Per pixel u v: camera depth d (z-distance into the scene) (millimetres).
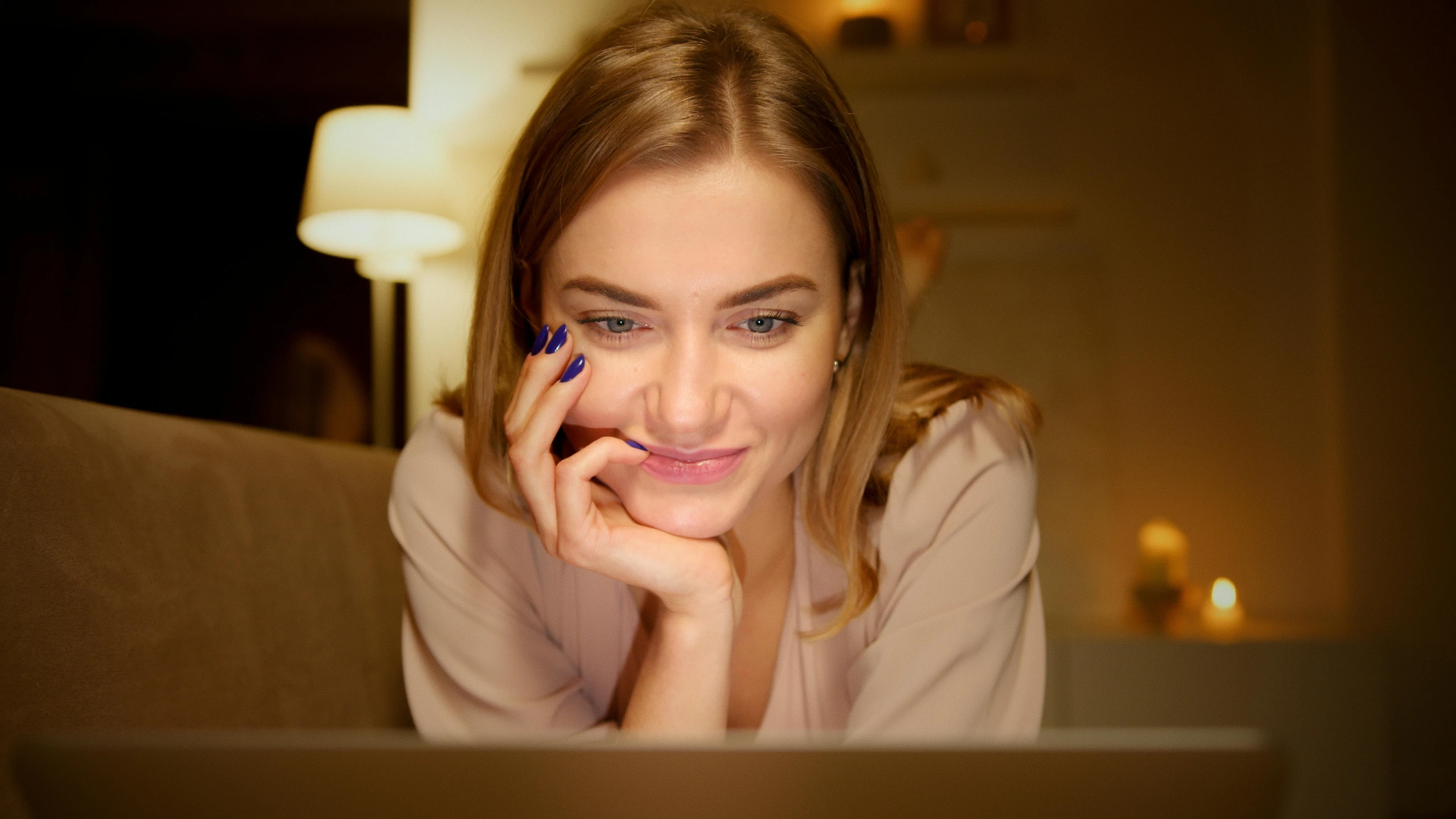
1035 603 948
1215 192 2836
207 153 4430
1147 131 2844
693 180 724
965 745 377
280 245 4402
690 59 751
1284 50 2838
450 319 2729
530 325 936
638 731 843
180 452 1036
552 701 989
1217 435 2807
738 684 1084
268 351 4371
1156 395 2822
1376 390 2686
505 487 956
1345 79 2732
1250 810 380
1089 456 2779
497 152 2748
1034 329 2807
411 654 1009
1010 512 937
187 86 4125
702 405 752
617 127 729
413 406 2713
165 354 4379
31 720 760
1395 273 2695
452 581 990
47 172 4445
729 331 766
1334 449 2727
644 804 383
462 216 2744
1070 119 2848
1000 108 2846
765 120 743
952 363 2820
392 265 2619
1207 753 375
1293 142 2826
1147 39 2848
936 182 2797
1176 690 2166
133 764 383
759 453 803
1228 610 2400
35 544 786
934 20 2857
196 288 4395
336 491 1364
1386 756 2119
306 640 1188
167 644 926
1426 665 2617
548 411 800
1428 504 2645
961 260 2842
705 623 834
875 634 1015
